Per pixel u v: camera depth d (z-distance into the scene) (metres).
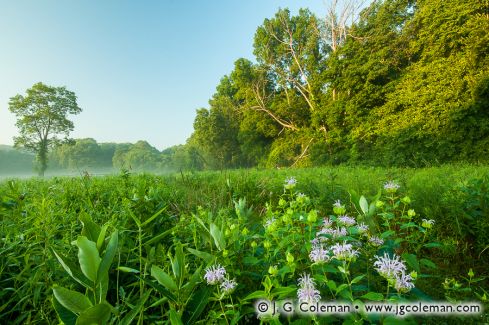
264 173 10.18
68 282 1.49
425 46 17.39
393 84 19.28
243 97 34.38
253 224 2.72
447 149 14.56
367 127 19.41
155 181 6.53
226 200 4.49
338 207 2.06
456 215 2.94
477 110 13.94
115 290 1.60
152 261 1.58
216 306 1.49
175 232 2.16
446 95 14.98
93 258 0.86
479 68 14.34
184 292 1.11
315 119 24.17
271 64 30.45
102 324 0.78
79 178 5.74
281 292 1.21
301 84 30.28
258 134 34.44
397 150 16.44
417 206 3.48
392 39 20.02
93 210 2.51
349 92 21.67
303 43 29.70
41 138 43.03
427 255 2.69
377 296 1.27
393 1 20.86
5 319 1.41
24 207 2.47
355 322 1.22
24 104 41.88
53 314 1.37
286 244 1.91
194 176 7.82
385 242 2.13
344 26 24.33
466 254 2.70
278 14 30.00
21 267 1.67
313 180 6.55
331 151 22.23
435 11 16.38
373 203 2.05
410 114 16.88
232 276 1.63
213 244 1.85
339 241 2.03
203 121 40.41
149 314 1.48
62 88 45.03
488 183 3.58
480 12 15.30
